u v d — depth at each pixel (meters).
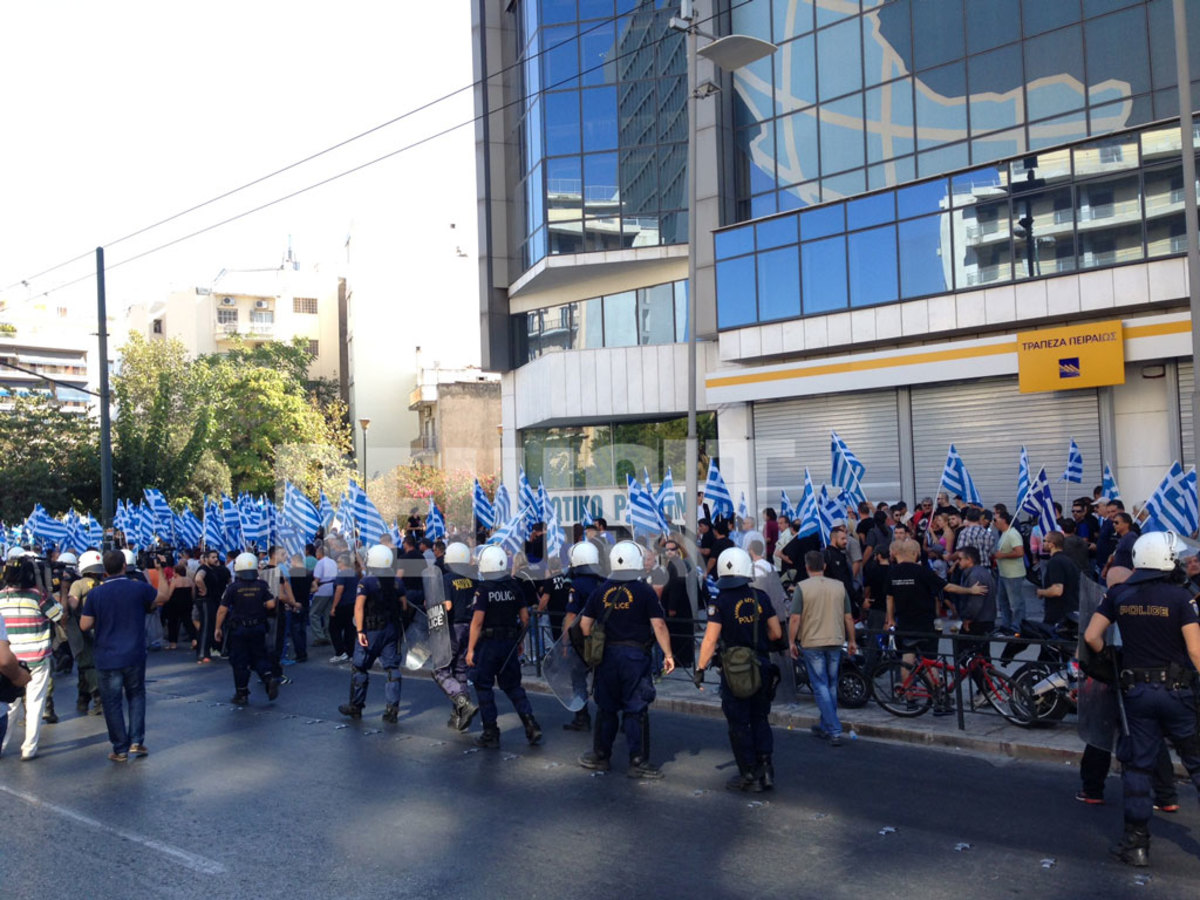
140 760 9.36
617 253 28.61
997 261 21.38
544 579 13.15
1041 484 16.75
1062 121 21.17
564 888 5.75
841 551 13.03
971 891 5.59
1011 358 21.14
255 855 6.46
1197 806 7.13
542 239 29.67
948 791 7.64
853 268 23.56
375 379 61.72
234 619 12.15
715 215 26.36
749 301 25.48
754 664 7.59
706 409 27.73
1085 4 20.84
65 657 15.82
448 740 9.85
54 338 92.62
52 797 8.11
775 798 7.54
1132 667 6.03
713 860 6.18
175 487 39.38
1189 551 8.90
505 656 9.43
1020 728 9.34
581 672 9.97
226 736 10.35
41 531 24.31
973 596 10.03
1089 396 20.62
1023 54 21.70
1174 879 5.72
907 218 22.70
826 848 6.36
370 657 10.97
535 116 30.12
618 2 28.84
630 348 29.06
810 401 25.05
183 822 7.25
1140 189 19.52
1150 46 20.03
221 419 48.94
